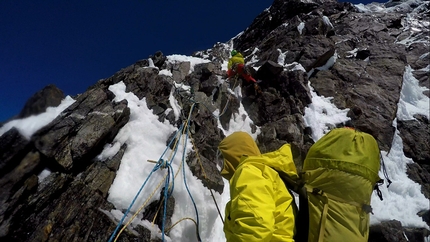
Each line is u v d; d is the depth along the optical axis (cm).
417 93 955
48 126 414
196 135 607
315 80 886
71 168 415
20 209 364
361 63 977
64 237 373
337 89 857
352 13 1355
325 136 272
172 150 512
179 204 464
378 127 754
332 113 780
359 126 754
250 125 743
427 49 1130
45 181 394
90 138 437
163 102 606
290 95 800
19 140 379
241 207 221
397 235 535
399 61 986
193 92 691
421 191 677
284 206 236
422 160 755
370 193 249
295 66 875
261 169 247
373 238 537
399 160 730
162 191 452
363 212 243
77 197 405
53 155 403
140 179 453
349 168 246
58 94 468
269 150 696
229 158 282
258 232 211
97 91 513
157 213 440
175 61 816
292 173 257
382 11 1519
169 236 432
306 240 238
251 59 1169
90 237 382
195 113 648
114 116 483
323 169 254
